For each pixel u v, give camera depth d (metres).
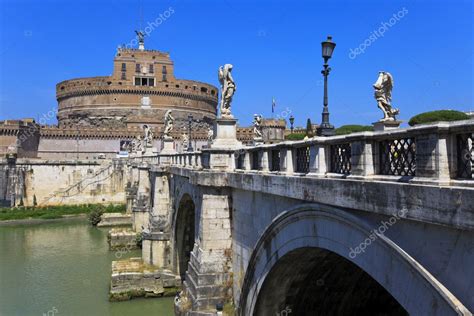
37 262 43.69
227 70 21.17
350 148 10.94
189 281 22.53
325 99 14.25
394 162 9.41
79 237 57.09
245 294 18.81
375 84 14.12
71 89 125.75
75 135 103.12
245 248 19.12
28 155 96.44
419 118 30.05
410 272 8.70
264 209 16.77
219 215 21.09
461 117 28.89
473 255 7.34
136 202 51.94
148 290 33.44
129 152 100.75
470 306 7.38
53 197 84.06
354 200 10.12
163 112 122.19
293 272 16.30
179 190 31.98
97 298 33.22
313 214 12.46
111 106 120.38
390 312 19.06
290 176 13.48
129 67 122.44
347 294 17.80
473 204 6.93
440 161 7.80
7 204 84.25
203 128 129.88
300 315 18.19
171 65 126.44
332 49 14.29
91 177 86.12
